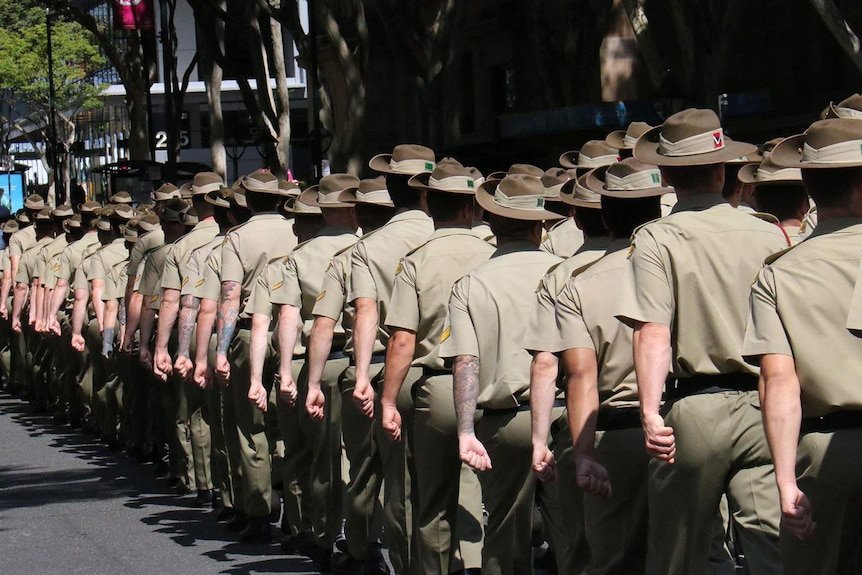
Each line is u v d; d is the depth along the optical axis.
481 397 8.30
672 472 6.98
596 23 35.81
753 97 33.72
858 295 5.97
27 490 15.81
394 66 53.34
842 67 39.31
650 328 6.90
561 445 7.98
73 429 21.06
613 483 7.54
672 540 7.05
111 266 17.70
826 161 6.29
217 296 12.34
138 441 17.58
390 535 9.55
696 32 29.42
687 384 7.02
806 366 6.24
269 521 12.51
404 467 9.47
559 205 11.70
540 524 10.57
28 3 75.50
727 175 9.31
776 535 6.93
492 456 8.35
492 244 9.09
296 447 11.41
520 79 48.09
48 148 84.56
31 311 21.38
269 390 12.12
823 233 6.37
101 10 75.44
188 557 11.96
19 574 11.60
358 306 9.53
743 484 6.98
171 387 15.23
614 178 7.64
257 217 12.06
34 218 21.81
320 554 11.09
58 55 75.94
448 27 30.16
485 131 50.16
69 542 12.83
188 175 43.25
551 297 7.75
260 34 35.28
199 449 14.41
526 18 46.78
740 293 6.96
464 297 8.30
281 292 10.84
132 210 17.70
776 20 40.47
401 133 53.66
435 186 8.99
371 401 9.45
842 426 6.24
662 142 7.24
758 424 6.92
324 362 10.14
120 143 77.19
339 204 10.84
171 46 43.91
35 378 23.03
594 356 7.55
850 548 6.28
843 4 38.53
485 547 8.52
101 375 19.14
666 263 6.97
